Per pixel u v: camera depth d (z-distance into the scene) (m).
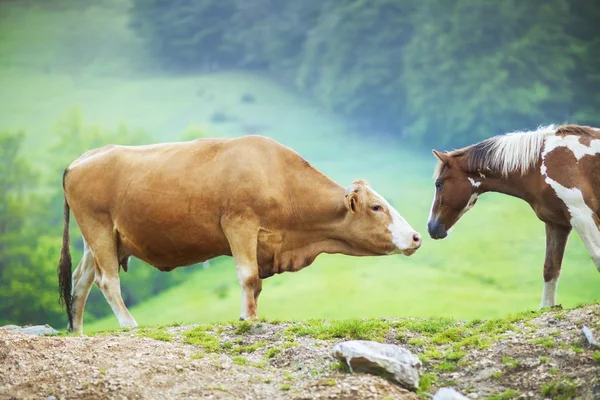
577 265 59.31
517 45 89.31
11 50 152.50
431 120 95.56
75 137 104.31
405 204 81.31
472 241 72.38
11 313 73.38
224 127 115.25
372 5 105.50
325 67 112.12
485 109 89.19
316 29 116.50
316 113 114.44
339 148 102.38
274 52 129.88
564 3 90.81
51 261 74.69
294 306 62.53
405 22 103.44
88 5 164.50
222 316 66.56
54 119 125.31
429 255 70.81
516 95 87.69
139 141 107.19
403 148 99.56
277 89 125.50
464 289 62.88
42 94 135.00
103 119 123.50
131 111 126.62
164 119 122.25
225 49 138.88
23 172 92.69
